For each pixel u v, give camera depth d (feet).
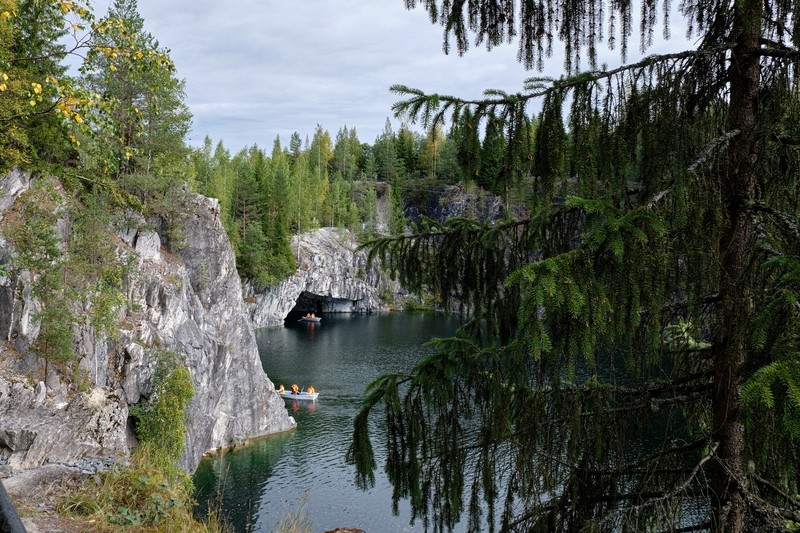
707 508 15.94
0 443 47.14
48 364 64.69
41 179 73.36
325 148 444.96
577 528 16.61
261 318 284.20
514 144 16.48
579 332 12.81
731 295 13.16
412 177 378.53
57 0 26.89
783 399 10.21
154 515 27.71
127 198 99.14
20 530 5.88
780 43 14.66
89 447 52.70
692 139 14.90
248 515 85.66
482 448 18.51
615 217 12.57
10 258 65.46
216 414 115.14
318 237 344.69
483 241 19.39
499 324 19.66
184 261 120.78
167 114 112.57
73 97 28.40
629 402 17.15
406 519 83.05
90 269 77.61
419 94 16.96
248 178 267.18
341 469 104.88
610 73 15.02
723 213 13.99
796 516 13.99
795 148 15.07
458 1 17.72
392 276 21.74
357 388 160.45
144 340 91.09
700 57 15.17
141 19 95.20
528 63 17.95
